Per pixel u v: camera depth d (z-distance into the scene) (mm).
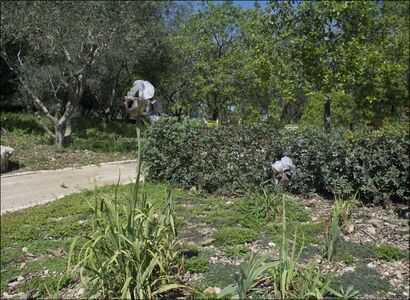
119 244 3596
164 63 23219
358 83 13188
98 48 15227
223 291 3303
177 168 8352
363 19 11258
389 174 6871
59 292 4270
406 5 15023
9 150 11539
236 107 18953
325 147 7273
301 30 11539
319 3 11039
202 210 6711
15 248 5594
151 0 15820
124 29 14844
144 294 3570
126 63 22766
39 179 10508
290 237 5309
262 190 7059
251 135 7895
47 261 5012
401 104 15953
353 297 3850
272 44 11898
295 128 8000
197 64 19703
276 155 7672
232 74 18922
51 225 6332
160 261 3803
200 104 22031
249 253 4840
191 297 3881
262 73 12695
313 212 6562
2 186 9789
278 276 3779
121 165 12922
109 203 3701
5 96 27891
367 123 14984
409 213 6441
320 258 4695
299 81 12094
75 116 28016
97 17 14219
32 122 20484
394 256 4812
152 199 7160
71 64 15961
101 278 3594
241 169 7848
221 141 7984
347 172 7172
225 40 20188
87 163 12945
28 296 4219
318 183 7477
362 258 4789
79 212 6961
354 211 6562
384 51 13234
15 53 19453
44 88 17891
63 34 14508
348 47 11203
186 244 4957
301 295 3457
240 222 5945
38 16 13914
